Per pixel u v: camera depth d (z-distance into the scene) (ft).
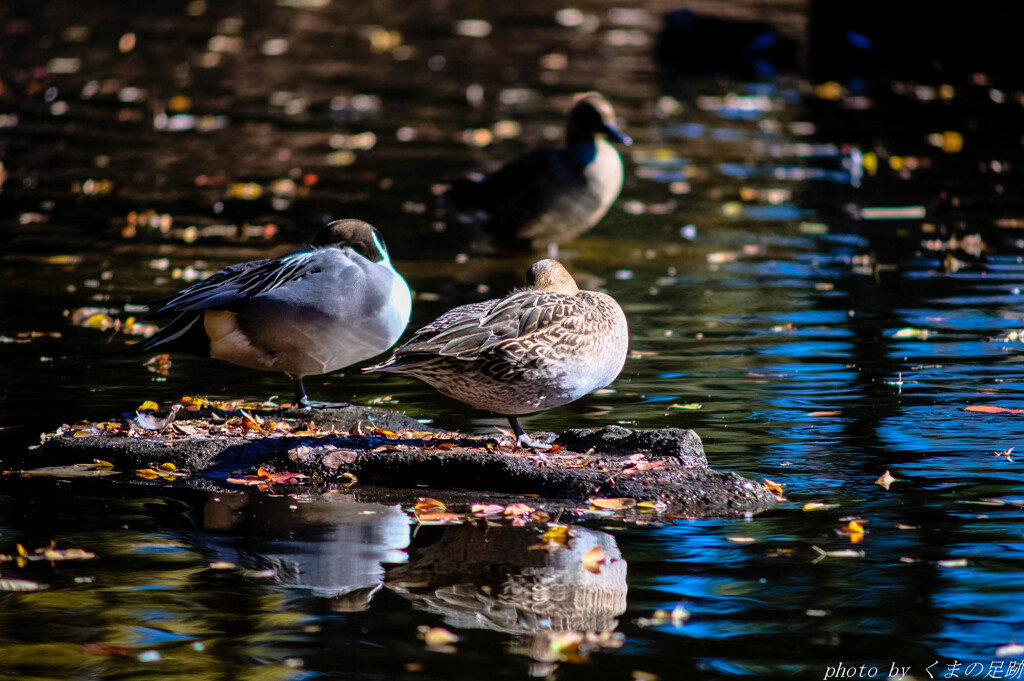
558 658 21.36
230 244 59.11
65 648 21.71
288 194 70.54
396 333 34.65
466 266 56.70
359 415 34.99
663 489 28.91
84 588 24.09
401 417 35.12
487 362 29.96
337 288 33.42
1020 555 25.50
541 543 26.40
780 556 25.62
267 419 34.40
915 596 23.68
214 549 26.07
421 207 68.18
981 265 55.52
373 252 35.76
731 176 77.15
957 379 38.91
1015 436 33.32
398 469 30.58
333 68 117.08
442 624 22.66
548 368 30.45
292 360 34.30
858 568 24.94
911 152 83.25
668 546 26.22
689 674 20.86
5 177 73.10
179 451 31.48
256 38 133.08
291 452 31.17
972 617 22.81
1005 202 68.80
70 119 91.50
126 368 40.65
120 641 21.98
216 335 34.19
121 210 65.98
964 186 73.05
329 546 26.25
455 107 99.60
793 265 56.49
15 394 37.35
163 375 39.99
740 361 41.68
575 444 32.27
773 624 22.59
